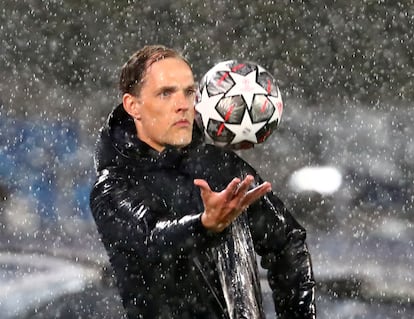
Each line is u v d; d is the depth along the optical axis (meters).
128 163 12.36
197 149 12.90
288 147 71.25
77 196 58.09
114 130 12.41
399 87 87.62
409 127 71.06
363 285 34.38
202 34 93.88
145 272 12.10
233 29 94.88
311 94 88.50
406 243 41.03
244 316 12.00
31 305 33.06
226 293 12.02
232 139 13.59
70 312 32.06
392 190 51.56
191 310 12.09
